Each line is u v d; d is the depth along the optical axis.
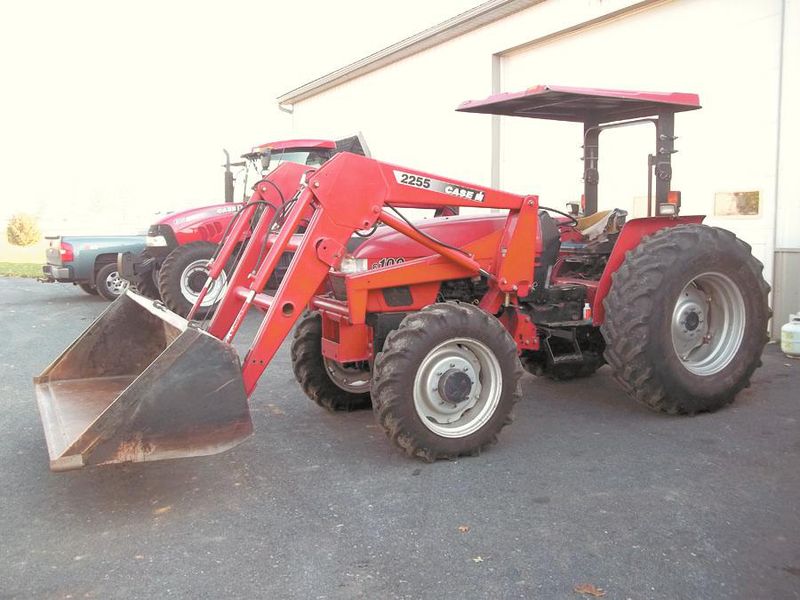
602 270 5.21
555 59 9.34
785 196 6.69
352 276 3.94
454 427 3.92
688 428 4.38
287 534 3.09
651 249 4.41
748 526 3.07
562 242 5.25
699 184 7.48
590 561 2.81
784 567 2.74
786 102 6.61
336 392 4.82
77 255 10.50
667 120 4.89
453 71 11.11
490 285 4.39
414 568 2.78
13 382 5.84
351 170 3.80
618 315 4.37
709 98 7.33
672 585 2.63
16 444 4.28
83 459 3.01
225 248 4.50
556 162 9.44
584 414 4.73
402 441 3.78
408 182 3.96
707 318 4.76
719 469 3.71
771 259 6.83
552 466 3.81
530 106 5.02
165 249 9.28
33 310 10.06
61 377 4.28
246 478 3.73
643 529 3.06
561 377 5.60
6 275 15.97
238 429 3.31
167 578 2.75
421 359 3.76
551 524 3.13
